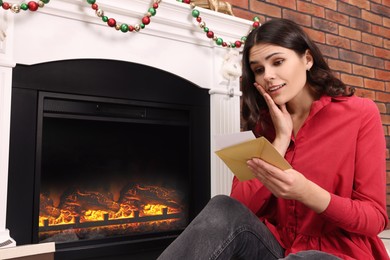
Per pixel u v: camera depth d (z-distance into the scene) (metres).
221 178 1.91
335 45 2.57
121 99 1.70
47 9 1.50
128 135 1.86
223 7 1.94
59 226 1.63
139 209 1.86
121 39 1.67
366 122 0.97
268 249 0.96
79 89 1.59
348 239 0.93
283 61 0.98
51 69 1.53
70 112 1.60
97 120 1.68
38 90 1.50
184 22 1.79
